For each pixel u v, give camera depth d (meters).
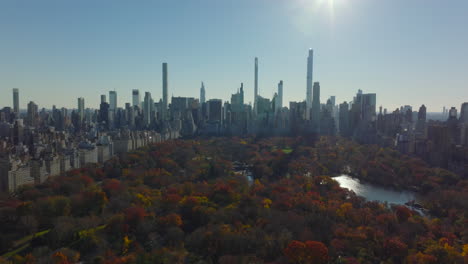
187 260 161.12
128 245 175.62
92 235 178.62
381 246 175.62
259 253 165.62
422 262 156.62
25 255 165.75
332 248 167.38
